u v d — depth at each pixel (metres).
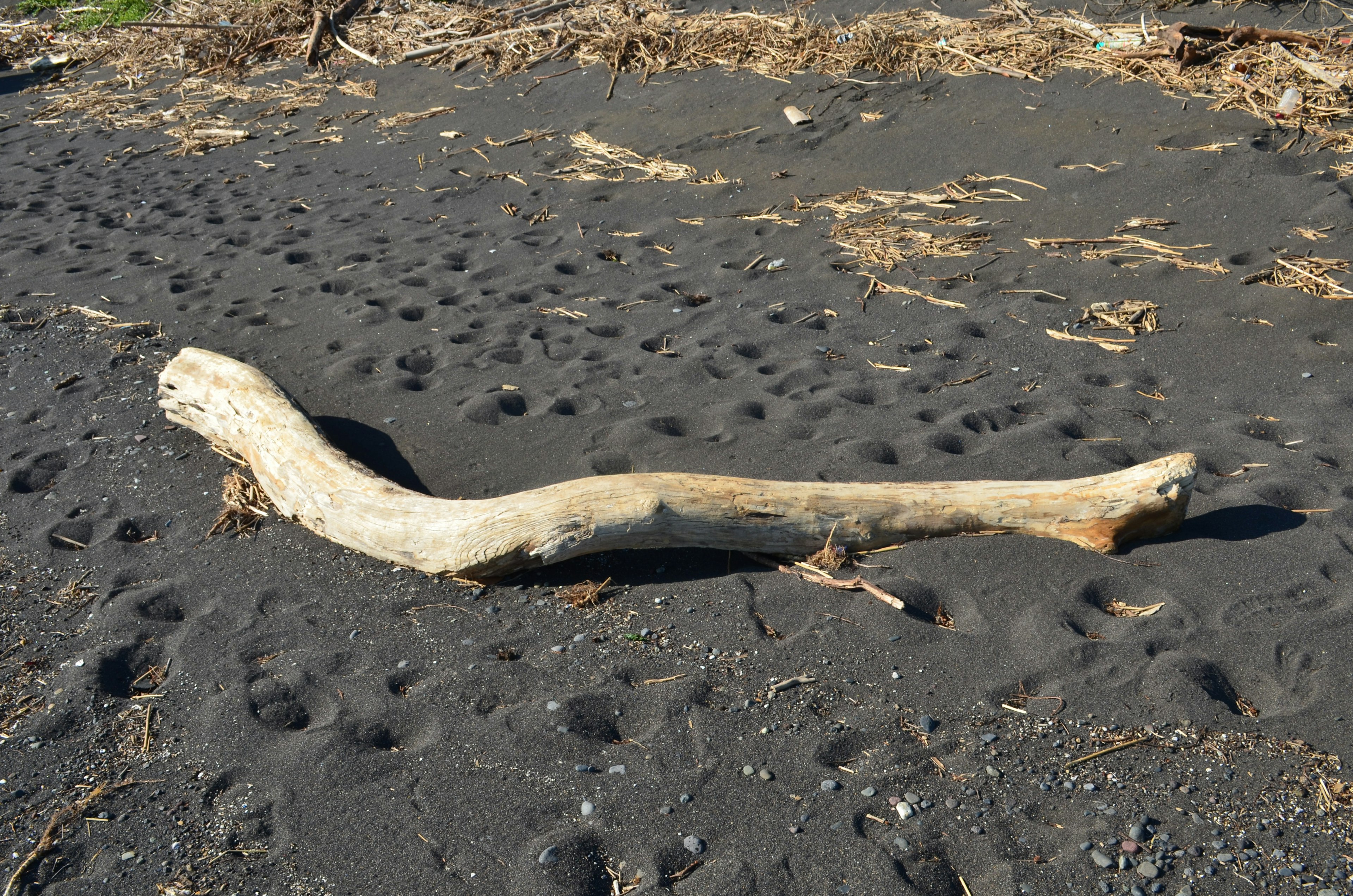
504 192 8.28
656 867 2.60
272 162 9.56
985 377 5.17
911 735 3.00
